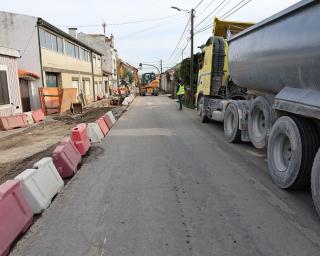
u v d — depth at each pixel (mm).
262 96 7023
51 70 21500
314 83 4477
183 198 4859
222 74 11594
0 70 13695
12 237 3480
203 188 5277
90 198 4945
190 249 3426
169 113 18719
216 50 11680
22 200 3941
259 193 4996
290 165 4879
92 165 6887
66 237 3740
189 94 24391
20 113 14984
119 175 6105
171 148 8461
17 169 6941
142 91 46719
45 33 20625
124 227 3959
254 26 6676
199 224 3992
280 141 5324
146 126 13023
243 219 4105
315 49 4277
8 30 19078
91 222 4113
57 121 15523
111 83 51156
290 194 4930
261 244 3492
